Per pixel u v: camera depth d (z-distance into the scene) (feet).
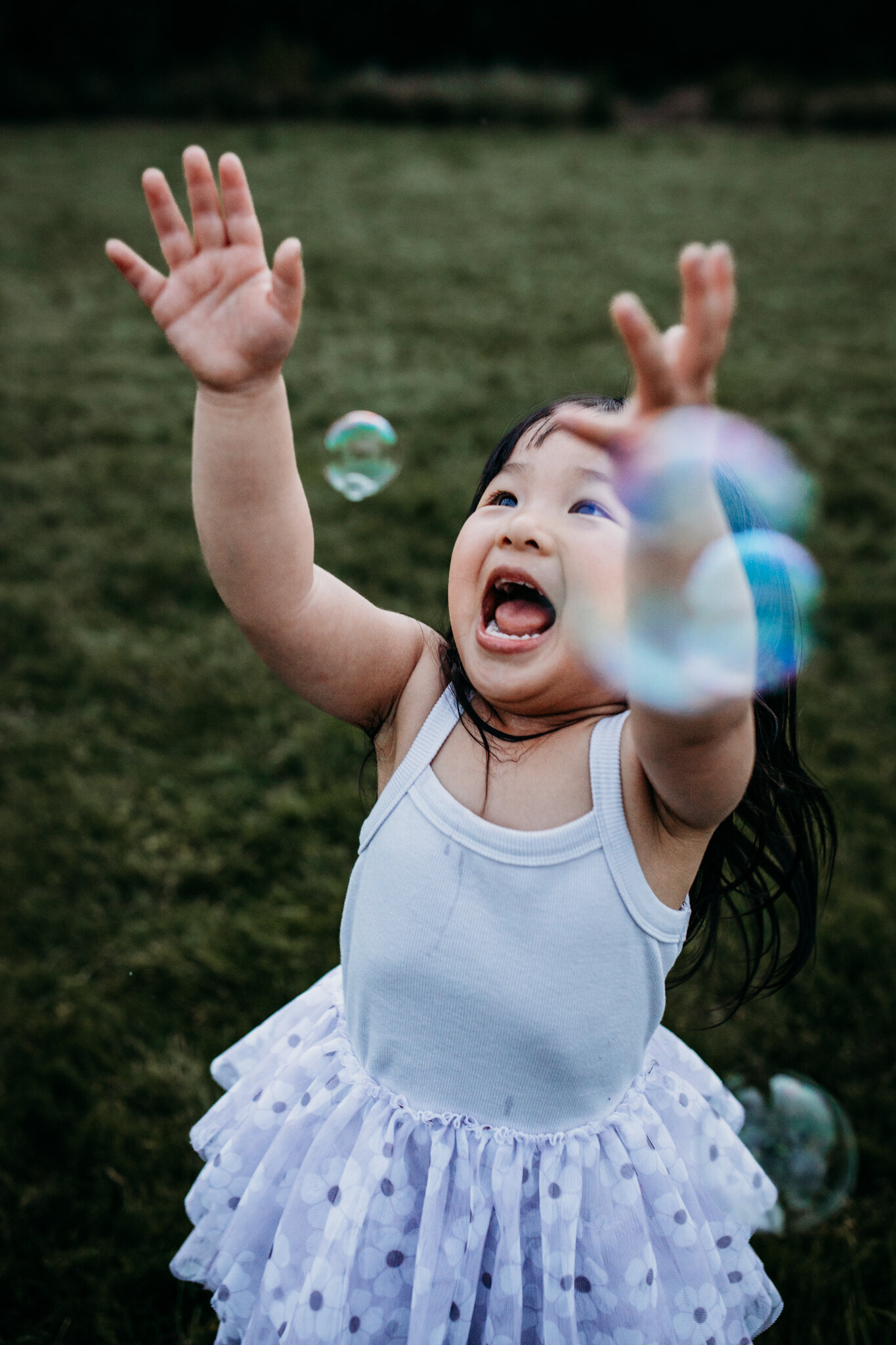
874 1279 5.46
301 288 3.26
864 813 8.87
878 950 7.48
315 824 8.73
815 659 11.14
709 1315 3.79
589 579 3.33
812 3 74.33
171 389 19.63
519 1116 3.67
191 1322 5.32
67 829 8.61
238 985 7.20
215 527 3.56
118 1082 6.50
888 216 35.19
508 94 55.57
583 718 3.60
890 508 14.76
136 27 59.11
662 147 49.47
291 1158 4.00
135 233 30.40
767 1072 6.55
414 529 13.71
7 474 15.44
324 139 48.11
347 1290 3.66
